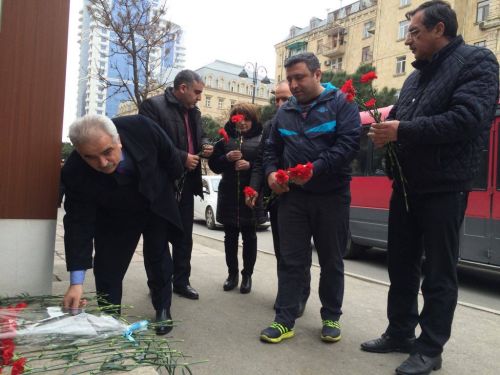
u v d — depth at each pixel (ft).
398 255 9.98
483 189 19.60
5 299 8.54
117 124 9.09
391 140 8.79
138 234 9.83
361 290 16.07
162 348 7.19
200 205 44.86
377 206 24.70
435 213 8.80
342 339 10.90
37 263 9.16
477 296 19.27
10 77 8.75
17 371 5.71
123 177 8.73
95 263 9.54
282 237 11.00
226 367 9.09
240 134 14.29
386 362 9.60
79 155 8.38
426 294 9.02
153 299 10.73
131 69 41.14
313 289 15.79
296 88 10.48
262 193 13.85
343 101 10.41
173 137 13.12
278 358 9.61
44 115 9.06
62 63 9.16
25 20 8.82
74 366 6.26
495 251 19.11
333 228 10.58
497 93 8.52
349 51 130.11
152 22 36.24
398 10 104.78
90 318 7.45
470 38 85.76
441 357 9.61
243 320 11.96
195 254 21.77
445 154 8.64
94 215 8.76
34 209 9.08
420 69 9.27
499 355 10.35
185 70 13.14
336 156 9.99
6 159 8.80
